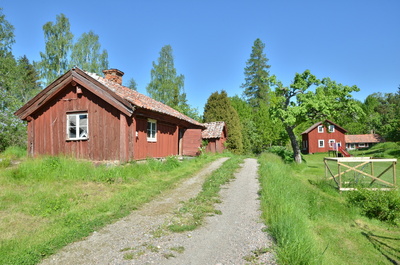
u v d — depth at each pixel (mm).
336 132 46938
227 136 32531
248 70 54219
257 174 12594
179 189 9195
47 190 7613
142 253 4312
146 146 13359
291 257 4133
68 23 37375
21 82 38375
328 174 17438
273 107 22391
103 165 10703
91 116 11945
